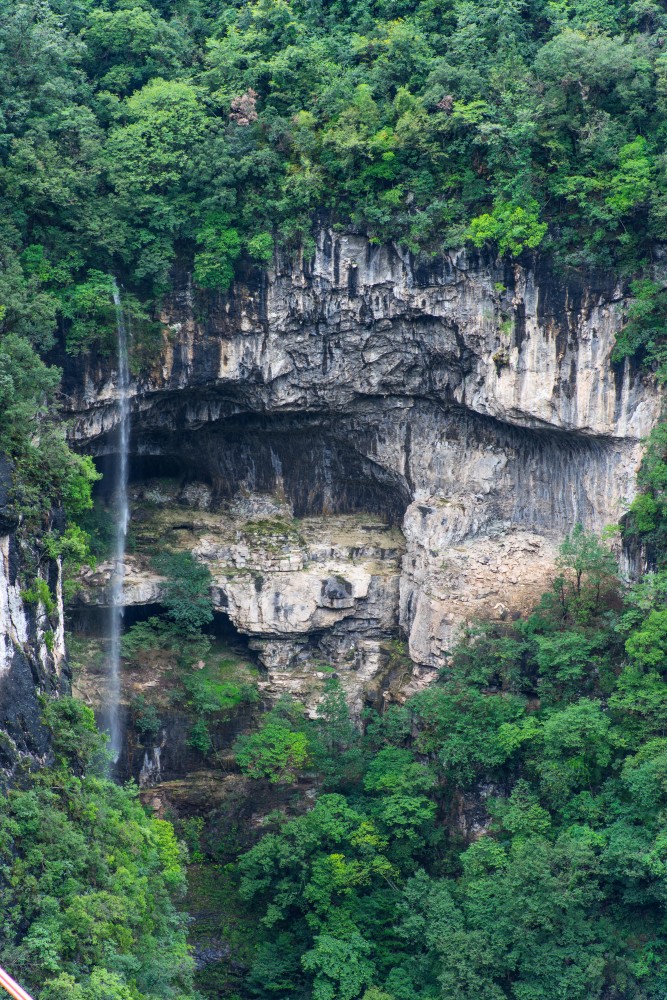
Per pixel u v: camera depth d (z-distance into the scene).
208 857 81.31
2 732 59.44
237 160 79.44
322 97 80.31
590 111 78.06
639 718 73.56
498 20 82.00
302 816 78.25
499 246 78.12
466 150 79.12
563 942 68.81
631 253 77.56
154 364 80.62
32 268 76.44
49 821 58.00
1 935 54.19
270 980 73.88
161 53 83.31
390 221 79.12
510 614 82.12
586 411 79.25
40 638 63.94
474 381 82.50
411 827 77.00
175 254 79.94
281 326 81.38
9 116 76.44
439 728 79.12
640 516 77.75
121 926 57.38
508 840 74.19
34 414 67.88
